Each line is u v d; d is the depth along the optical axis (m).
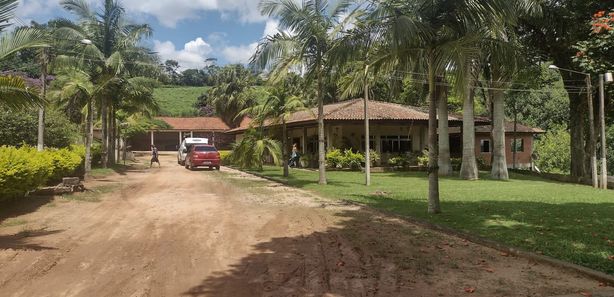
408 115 30.06
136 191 15.88
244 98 54.44
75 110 34.12
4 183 9.83
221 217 10.29
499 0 9.45
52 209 11.14
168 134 60.59
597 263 6.09
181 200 13.40
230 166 34.78
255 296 5.01
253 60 17.00
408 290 5.24
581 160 24.34
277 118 22.62
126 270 5.98
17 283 5.39
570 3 20.12
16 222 9.34
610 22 15.75
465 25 10.06
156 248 7.22
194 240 7.84
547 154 40.78
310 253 6.94
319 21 16.89
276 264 6.32
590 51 18.11
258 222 9.65
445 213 10.57
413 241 7.79
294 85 23.97
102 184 18.05
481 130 38.62
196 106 80.69
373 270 6.04
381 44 10.27
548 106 42.66
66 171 16.66
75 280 5.54
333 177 22.72
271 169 29.41
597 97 23.38
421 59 10.76
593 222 9.38
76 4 25.34
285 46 16.86
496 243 7.32
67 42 23.31
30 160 11.20
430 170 10.69
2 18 8.73
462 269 6.09
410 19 9.43
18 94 8.77
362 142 32.25
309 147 33.81
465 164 22.52
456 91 9.37
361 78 14.21
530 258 6.56
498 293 5.14
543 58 23.11
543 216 10.16
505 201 13.05
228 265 6.26
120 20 26.34
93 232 8.47
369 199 13.41
